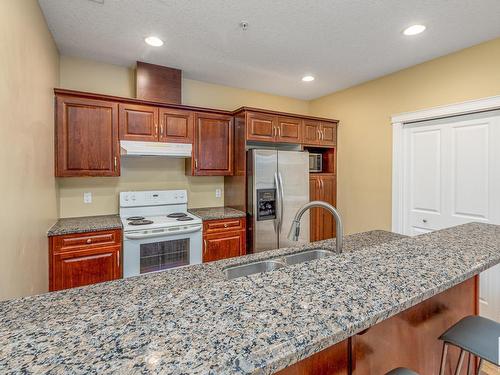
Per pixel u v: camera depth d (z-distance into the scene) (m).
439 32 2.29
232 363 0.48
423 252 1.12
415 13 2.03
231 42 2.48
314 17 2.09
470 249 1.17
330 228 3.89
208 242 2.97
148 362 0.47
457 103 2.63
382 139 3.34
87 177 2.89
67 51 2.66
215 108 3.60
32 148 1.75
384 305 0.69
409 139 3.12
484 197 2.54
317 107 4.27
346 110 3.80
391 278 0.86
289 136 3.55
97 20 2.12
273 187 3.31
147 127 2.89
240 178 3.34
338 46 2.56
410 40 2.44
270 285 0.79
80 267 2.38
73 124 2.57
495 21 2.12
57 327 0.59
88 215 2.94
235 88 3.77
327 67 3.06
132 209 3.06
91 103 2.64
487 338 1.16
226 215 3.09
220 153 3.33
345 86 3.70
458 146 2.71
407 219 3.14
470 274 0.94
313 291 0.75
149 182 3.24
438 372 1.28
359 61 2.90
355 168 3.68
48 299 0.96
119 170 2.77
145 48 2.60
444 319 1.30
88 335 0.55
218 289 0.77
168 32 2.31
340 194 3.91
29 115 1.68
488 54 2.43
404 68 3.08
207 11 2.01
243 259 1.48
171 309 0.66
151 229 2.61
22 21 1.55
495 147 2.47
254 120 3.29
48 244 2.24
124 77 3.05
